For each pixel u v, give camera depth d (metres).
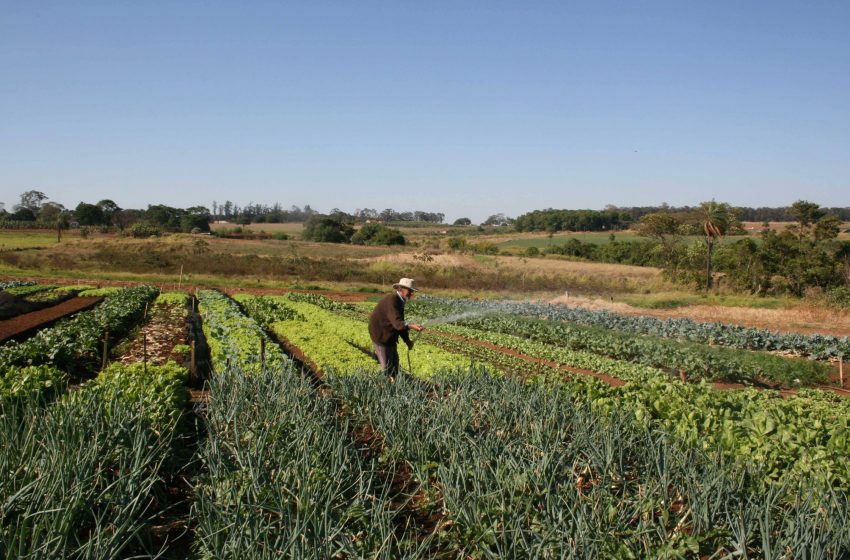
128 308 26.08
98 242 71.25
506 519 6.09
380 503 6.13
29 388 9.66
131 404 7.99
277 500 6.08
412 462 7.65
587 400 10.10
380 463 8.18
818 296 43.41
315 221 101.12
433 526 6.76
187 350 18.83
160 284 48.19
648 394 11.11
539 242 106.62
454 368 14.77
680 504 6.96
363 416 9.41
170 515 6.98
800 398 13.88
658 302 43.16
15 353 14.59
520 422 8.70
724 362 19.61
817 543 5.21
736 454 7.91
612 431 7.92
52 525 4.99
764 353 22.53
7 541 4.93
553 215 137.12
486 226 176.12
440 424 8.10
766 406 11.37
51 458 6.04
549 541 5.59
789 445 8.18
